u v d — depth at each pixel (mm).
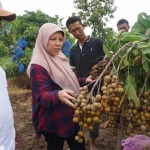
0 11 1937
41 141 4336
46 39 2414
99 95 1727
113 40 2025
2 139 1873
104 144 4047
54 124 2535
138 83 1926
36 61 2396
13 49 10578
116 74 1766
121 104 1798
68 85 2521
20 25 16656
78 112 1783
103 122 4668
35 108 2576
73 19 3500
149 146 2609
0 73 1929
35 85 2330
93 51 3521
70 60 3846
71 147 2807
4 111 1862
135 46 1788
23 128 4992
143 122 1773
